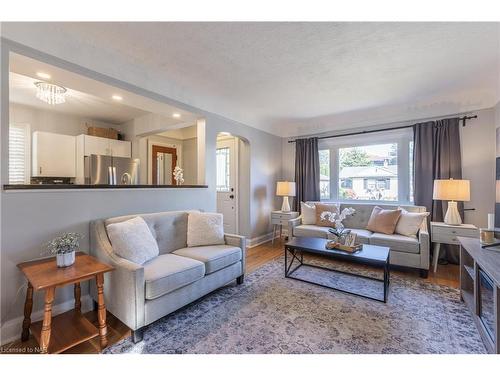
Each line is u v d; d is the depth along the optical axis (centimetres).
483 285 178
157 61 247
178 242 263
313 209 407
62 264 165
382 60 241
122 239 194
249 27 192
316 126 471
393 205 370
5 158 168
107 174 406
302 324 190
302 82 294
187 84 302
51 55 191
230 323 192
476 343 167
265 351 159
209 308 216
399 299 232
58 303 196
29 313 168
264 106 384
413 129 367
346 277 290
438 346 164
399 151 393
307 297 237
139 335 169
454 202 310
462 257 229
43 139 383
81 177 408
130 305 166
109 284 187
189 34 202
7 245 170
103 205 227
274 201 503
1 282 167
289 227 393
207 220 277
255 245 448
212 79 287
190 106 312
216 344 166
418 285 266
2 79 167
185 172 576
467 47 218
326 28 192
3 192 167
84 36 205
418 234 304
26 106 381
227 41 211
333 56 234
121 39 210
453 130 337
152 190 270
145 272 183
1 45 167
